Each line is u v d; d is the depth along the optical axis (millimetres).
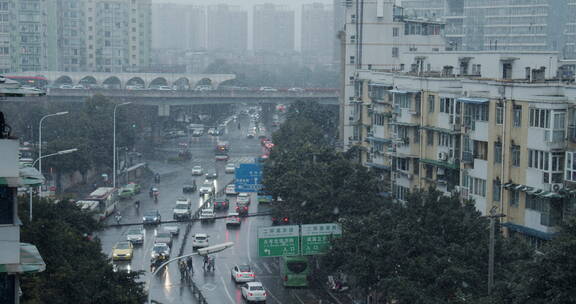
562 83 72125
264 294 81562
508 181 73125
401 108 94562
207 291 86500
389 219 68500
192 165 193625
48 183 148500
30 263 29125
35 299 49125
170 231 117500
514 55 93125
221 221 128000
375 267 64375
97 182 162875
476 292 56312
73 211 78438
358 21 157250
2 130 28766
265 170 114438
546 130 68312
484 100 76375
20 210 60625
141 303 62438
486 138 76688
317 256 92188
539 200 69812
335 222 86000
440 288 57344
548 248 46969
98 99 173500
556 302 44969
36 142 168500
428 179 89188
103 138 163875
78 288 53844
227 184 165000
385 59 158500
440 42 161500
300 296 84750
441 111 86188
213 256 101688
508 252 58750
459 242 62375
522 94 71375
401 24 158625
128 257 100125
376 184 87562
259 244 79688
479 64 97688
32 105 187250
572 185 67062
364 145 117875
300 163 111312
